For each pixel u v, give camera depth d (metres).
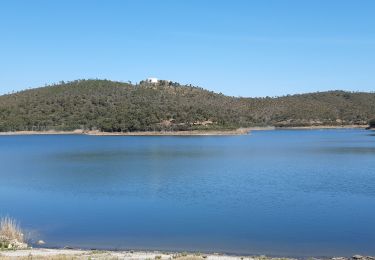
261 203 55.09
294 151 148.12
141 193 64.69
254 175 84.75
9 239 37.00
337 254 34.31
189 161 117.19
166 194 63.28
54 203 57.53
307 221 45.38
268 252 34.84
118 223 45.47
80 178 83.50
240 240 38.56
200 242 38.03
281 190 65.25
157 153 145.00
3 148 178.38
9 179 83.12
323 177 80.69
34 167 105.75
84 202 57.91
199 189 67.50
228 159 121.88
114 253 33.03
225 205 54.12
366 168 95.38
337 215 47.88
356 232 40.72
